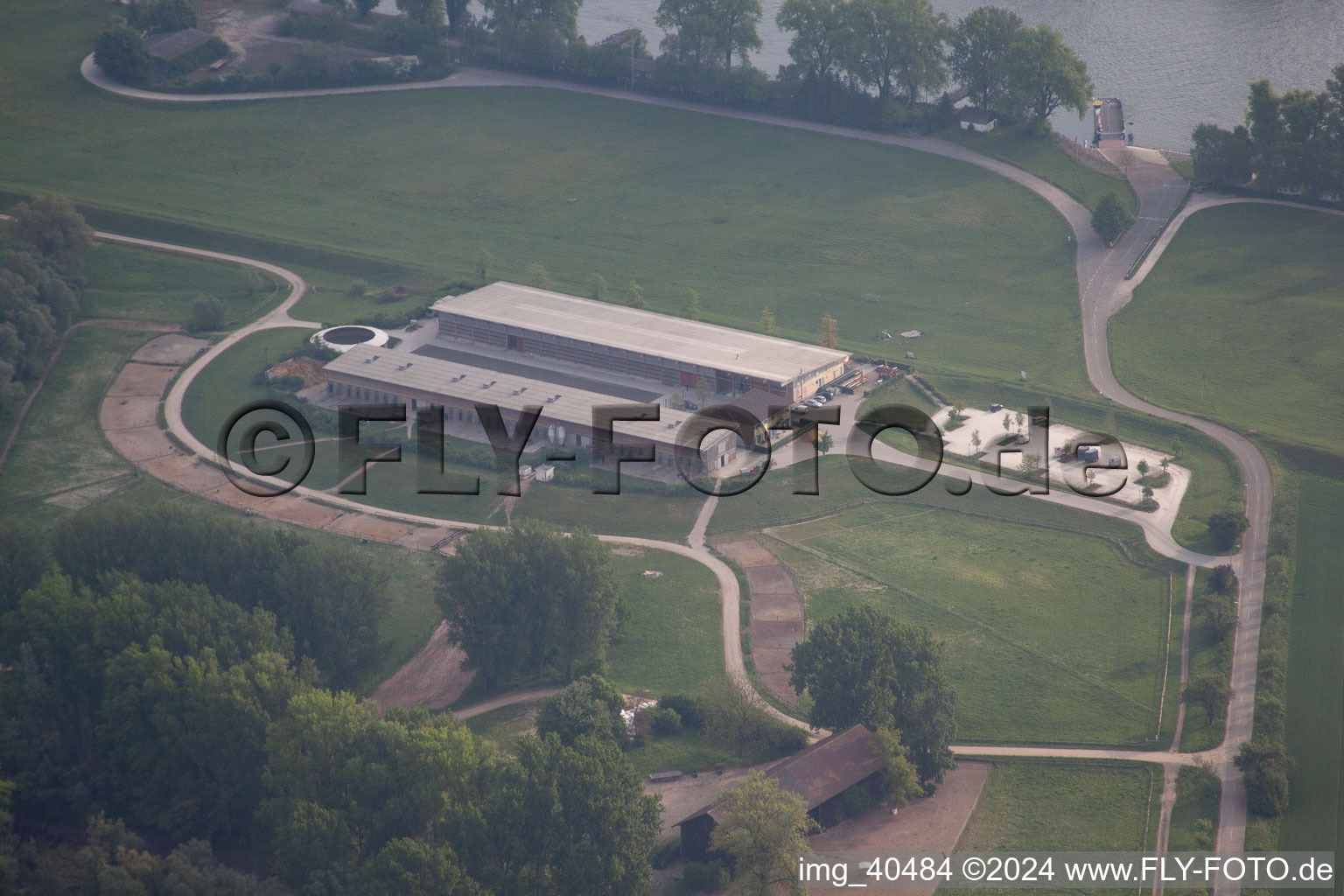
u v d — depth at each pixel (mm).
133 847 142500
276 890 134750
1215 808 155125
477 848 136625
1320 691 175500
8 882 132125
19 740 149500
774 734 167500
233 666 152375
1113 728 171250
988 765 165375
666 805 158000
